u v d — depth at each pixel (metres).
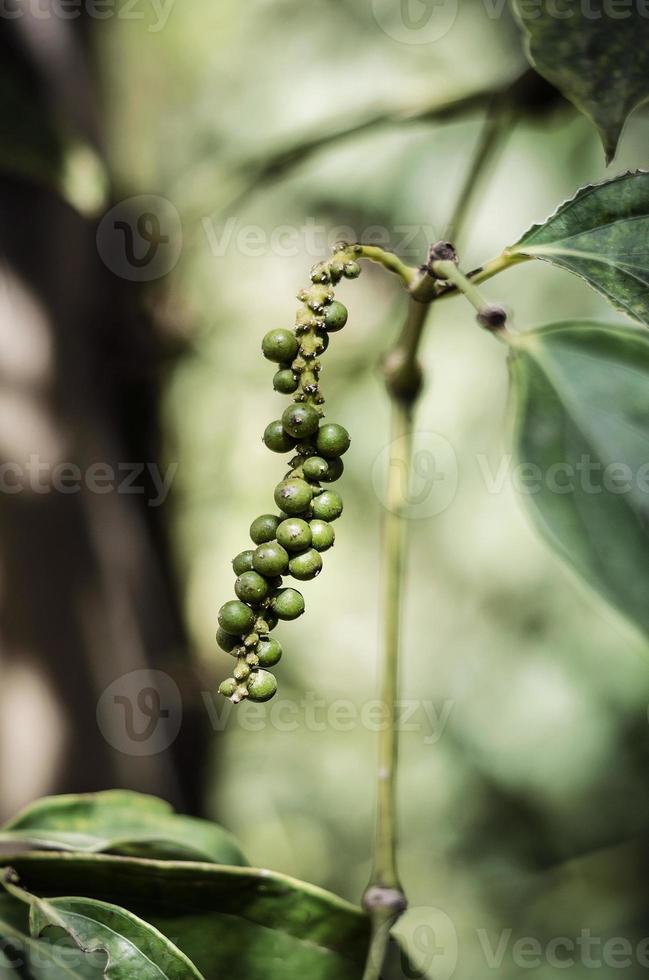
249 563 0.43
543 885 1.08
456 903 1.07
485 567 1.09
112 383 0.73
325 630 1.09
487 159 0.52
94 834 0.48
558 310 1.03
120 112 0.83
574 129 1.00
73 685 0.63
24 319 0.64
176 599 0.89
